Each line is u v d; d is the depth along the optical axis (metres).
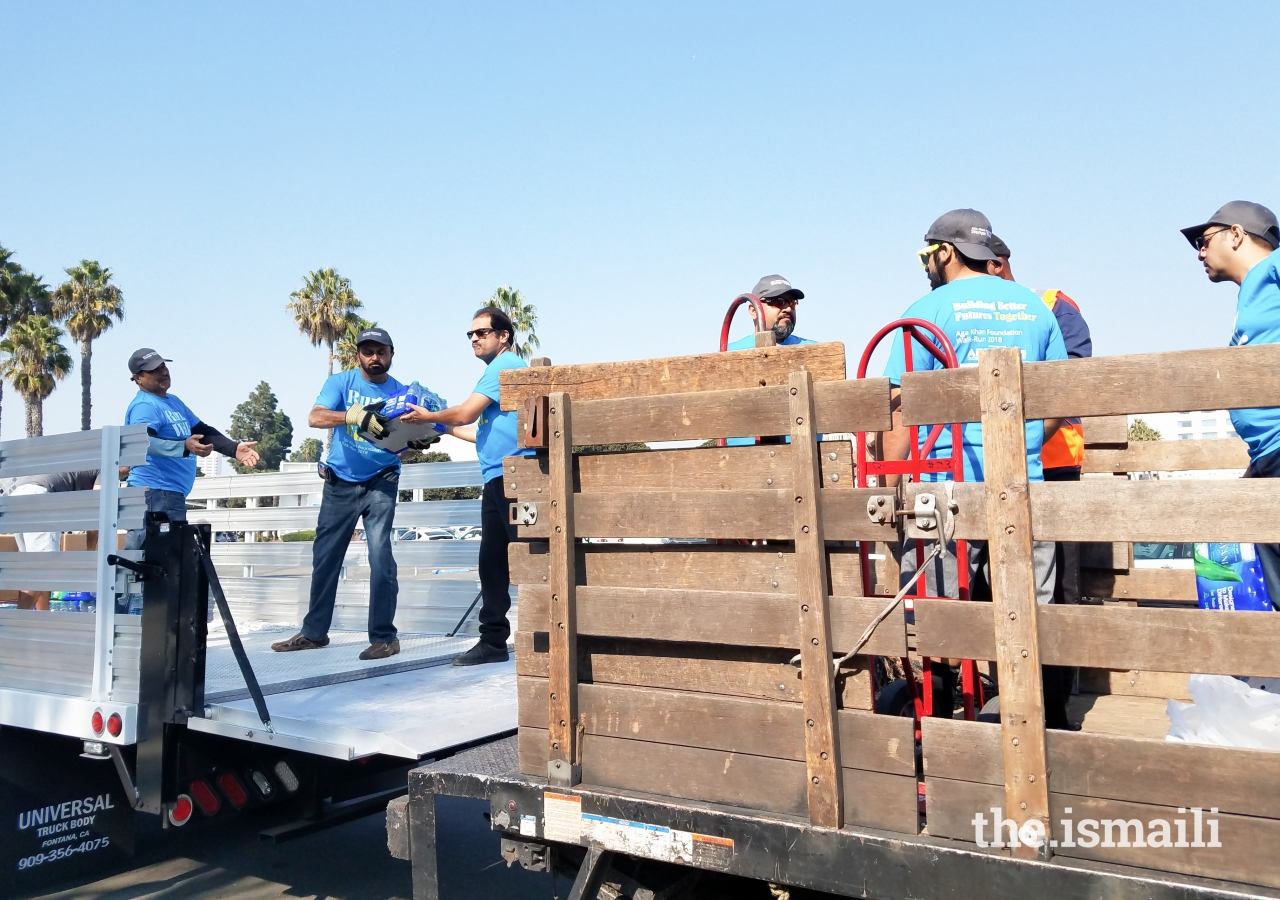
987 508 2.13
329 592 5.40
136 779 3.88
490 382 4.89
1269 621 1.88
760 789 2.41
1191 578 4.00
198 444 6.05
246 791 4.00
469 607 5.88
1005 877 2.04
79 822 4.48
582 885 2.59
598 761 2.66
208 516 7.34
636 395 2.68
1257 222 3.50
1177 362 1.99
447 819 5.77
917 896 2.13
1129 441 4.32
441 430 5.23
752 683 2.47
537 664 2.79
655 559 2.61
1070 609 2.06
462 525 5.91
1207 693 2.18
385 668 4.77
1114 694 3.38
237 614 6.91
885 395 2.29
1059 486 2.08
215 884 4.71
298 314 49.22
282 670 4.63
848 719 2.30
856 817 2.28
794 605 2.37
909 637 2.24
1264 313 3.16
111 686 4.02
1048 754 2.07
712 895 2.74
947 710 2.91
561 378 2.79
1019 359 2.13
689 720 2.52
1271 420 3.11
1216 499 1.95
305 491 6.86
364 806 4.32
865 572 2.42
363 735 3.48
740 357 2.53
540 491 2.79
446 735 3.52
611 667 2.69
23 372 41.75
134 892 4.59
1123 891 1.93
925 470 2.58
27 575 4.35
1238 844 1.89
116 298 47.50
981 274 3.23
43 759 4.34
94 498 4.07
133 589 4.10
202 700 3.77
